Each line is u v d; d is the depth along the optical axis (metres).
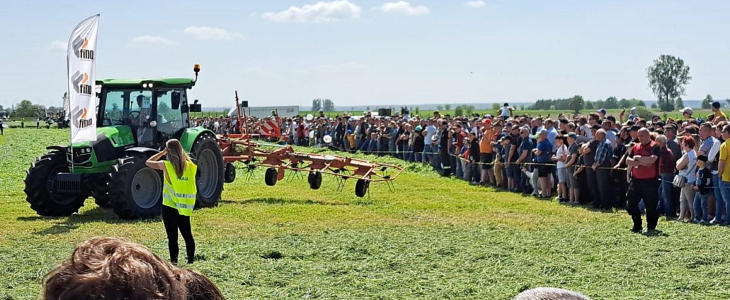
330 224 14.49
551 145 19.55
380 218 15.39
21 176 26.56
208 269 10.22
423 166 27.73
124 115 16.77
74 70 14.77
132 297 1.56
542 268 10.39
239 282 9.61
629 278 9.73
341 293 9.07
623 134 17.42
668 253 11.23
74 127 14.96
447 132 25.98
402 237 12.88
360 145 34.88
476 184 23.20
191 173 10.68
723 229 13.63
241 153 19.73
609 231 13.50
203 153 17.50
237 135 20.45
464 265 10.63
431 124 28.53
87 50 14.80
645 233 13.20
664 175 15.91
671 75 85.81
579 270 10.25
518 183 21.06
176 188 10.59
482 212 16.42
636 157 13.35
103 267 1.57
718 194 14.70
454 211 16.59
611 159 17.08
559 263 10.65
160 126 16.84
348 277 9.88
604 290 9.14
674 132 16.42
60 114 81.31
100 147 15.72
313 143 41.03
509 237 12.84
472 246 11.99
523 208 17.16
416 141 28.94
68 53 14.70
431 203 18.14
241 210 16.69
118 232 13.62
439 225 14.38
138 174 15.55
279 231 13.60
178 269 1.73
